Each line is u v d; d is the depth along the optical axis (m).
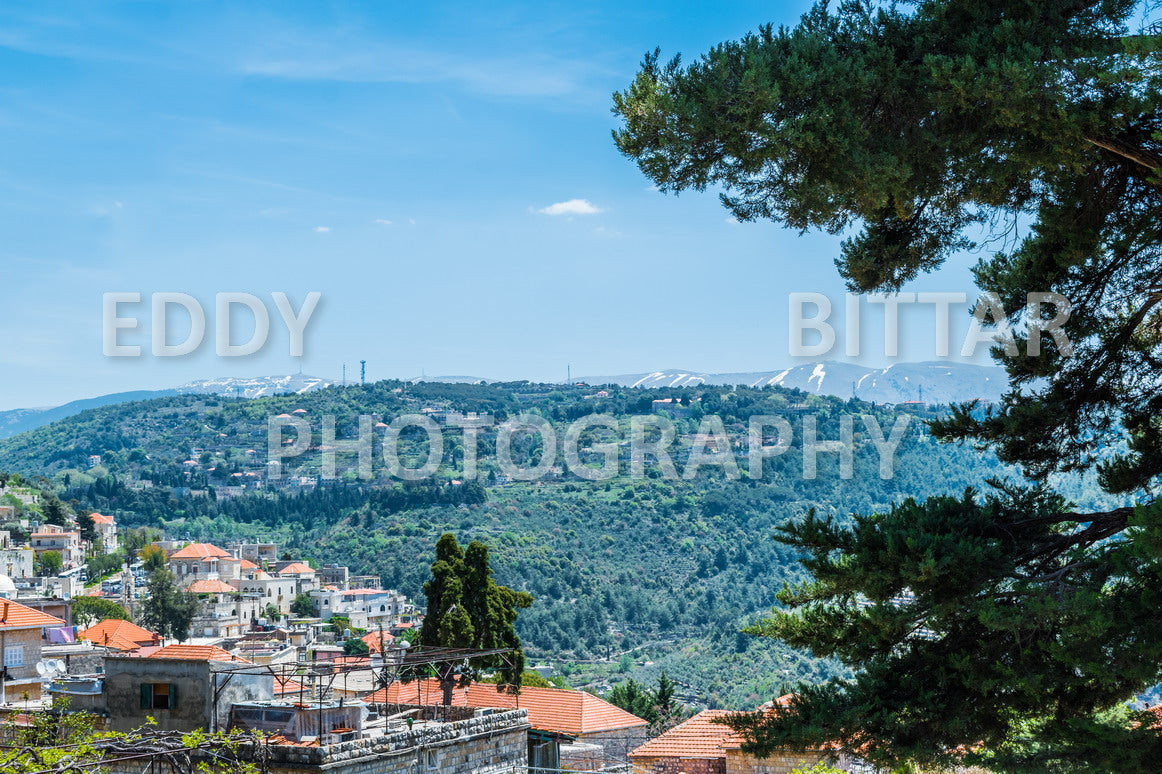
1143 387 16.70
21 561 170.75
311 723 29.83
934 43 14.73
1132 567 13.25
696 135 14.09
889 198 15.52
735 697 158.88
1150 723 14.09
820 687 15.16
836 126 14.09
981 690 13.74
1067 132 13.65
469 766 31.70
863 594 14.52
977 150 14.67
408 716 34.03
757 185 15.05
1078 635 12.88
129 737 19.11
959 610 13.84
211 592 188.50
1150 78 13.44
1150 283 16.19
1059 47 14.02
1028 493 16.28
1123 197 15.84
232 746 20.55
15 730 30.61
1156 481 16.28
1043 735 13.88
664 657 190.88
